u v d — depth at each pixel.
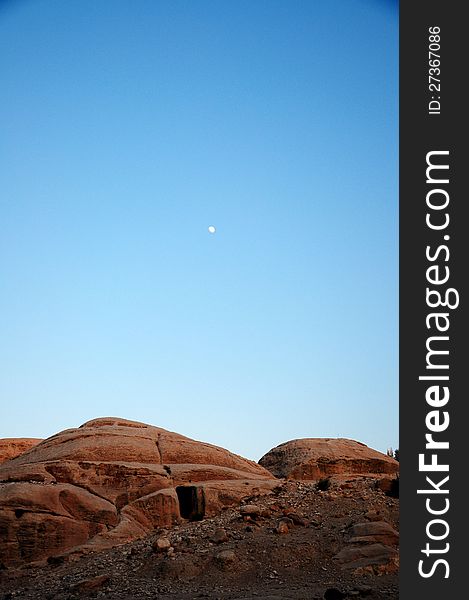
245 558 16.48
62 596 15.62
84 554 18.84
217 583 15.70
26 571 18.28
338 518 18.39
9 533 18.92
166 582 15.89
